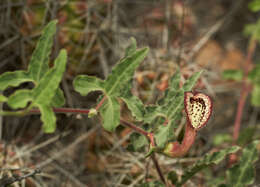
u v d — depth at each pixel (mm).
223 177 323
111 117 257
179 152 257
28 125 360
